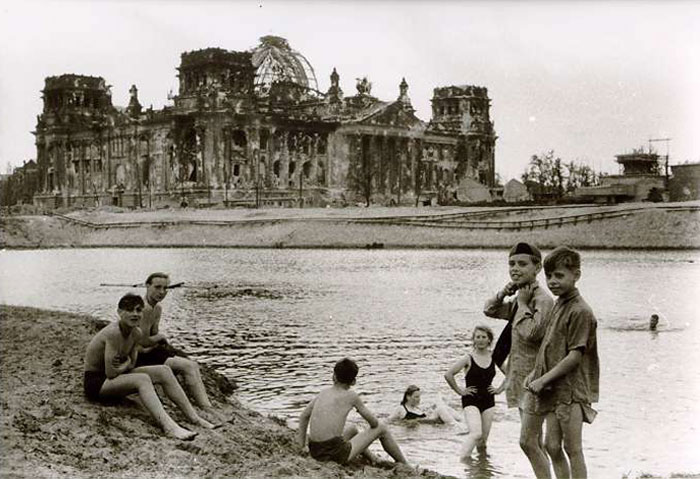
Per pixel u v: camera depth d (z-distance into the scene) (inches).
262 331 1478.8
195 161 7352.4
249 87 7623.0
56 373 706.8
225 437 593.3
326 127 7834.6
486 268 3206.2
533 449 488.7
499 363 539.5
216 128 7160.4
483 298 2075.5
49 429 530.6
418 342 1326.3
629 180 5871.1
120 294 2233.0
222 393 837.2
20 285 2546.8
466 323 1584.6
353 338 1376.7
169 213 6505.9
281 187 7509.8
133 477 471.8
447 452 681.6
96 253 4810.5
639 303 1843.0
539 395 478.3
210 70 7411.4
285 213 6102.4
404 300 2043.6
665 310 1715.1
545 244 4675.2
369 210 6018.7
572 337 468.1
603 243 4515.3
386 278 2755.9
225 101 7209.6
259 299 2110.0
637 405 826.2
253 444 591.5
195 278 2837.1
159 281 671.8
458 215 5398.6
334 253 4530.0
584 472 471.5
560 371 465.7
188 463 508.4
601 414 791.1
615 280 2427.4
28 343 854.5
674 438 703.7
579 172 7588.6
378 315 1728.6
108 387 596.1
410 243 5196.9
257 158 7322.8
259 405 851.4
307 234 5565.9
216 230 5935.0
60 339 878.4
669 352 1174.3
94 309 1849.2
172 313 1795.0
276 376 1023.0
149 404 581.0
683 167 5516.7
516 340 501.7
